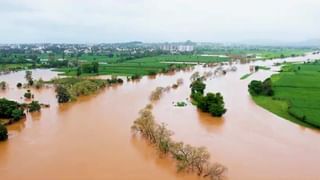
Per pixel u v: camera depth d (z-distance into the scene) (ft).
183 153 239.50
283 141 300.20
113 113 397.80
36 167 246.27
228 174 233.55
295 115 371.56
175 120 368.07
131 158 260.42
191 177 228.84
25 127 343.87
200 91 490.49
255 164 250.57
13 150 279.49
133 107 429.38
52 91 556.10
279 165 249.55
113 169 241.35
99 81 590.55
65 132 325.21
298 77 647.97
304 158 262.88
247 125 348.38
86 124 351.87
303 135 316.81
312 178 229.86
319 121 341.82
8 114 362.94
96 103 455.63
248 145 289.94
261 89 494.18
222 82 640.99
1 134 299.17
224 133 322.34
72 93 478.59
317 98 455.22
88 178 228.22
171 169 241.35
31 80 610.65
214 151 274.98
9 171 240.12
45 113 402.11
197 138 306.96
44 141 300.40
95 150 277.03
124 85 612.29
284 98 460.55
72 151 275.39
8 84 618.44
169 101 467.11
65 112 406.41
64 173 236.22
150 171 237.86
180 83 619.26
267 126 344.49
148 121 304.91
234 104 444.14
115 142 295.07
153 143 287.48
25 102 462.19
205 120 368.07
